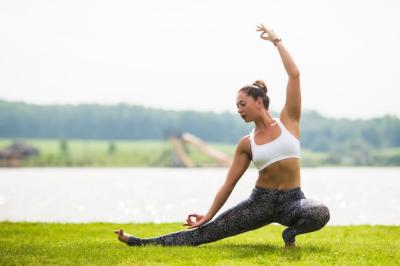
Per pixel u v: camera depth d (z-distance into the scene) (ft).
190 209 96.89
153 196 128.67
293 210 34.12
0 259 31.76
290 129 34.55
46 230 47.83
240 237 43.50
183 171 350.64
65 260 31.53
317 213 33.17
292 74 34.58
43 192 140.87
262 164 34.37
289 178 34.40
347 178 244.22
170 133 451.12
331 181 213.25
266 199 34.63
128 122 641.40
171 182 201.98
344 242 39.45
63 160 516.73
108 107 650.84
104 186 173.78
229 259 31.78
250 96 34.55
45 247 36.01
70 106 652.07
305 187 170.71
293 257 32.40
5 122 636.07
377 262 31.32
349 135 591.78
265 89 35.35
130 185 181.27
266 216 34.99
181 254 32.89
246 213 35.06
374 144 583.17
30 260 31.55
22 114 642.22
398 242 39.96
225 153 572.10
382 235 45.57
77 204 104.78
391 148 580.71
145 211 92.48
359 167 504.02
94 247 35.94
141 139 634.02
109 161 512.22
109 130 640.99
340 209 95.25
